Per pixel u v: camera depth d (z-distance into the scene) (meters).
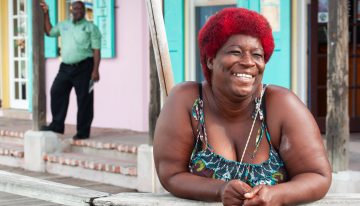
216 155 2.72
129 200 2.75
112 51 11.64
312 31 9.96
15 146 10.80
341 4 6.85
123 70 11.61
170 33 10.86
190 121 2.78
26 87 13.60
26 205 7.22
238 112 2.73
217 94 2.72
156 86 8.22
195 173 2.75
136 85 11.41
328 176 2.65
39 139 9.87
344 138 6.83
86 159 9.38
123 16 11.52
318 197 2.62
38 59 10.03
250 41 2.63
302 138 2.67
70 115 12.47
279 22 9.59
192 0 10.76
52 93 10.19
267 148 2.73
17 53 13.80
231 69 2.63
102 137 10.40
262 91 2.77
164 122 2.80
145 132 11.13
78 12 9.92
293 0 9.52
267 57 2.70
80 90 10.05
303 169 2.66
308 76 10.04
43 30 10.10
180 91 2.82
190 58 10.80
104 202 2.82
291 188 2.52
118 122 11.76
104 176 8.93
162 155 2.78
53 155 9.76
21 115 13.53
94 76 10.00
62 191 3.03
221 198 2.54
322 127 10.09
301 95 9.66
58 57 12.61
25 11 13.48
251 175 2.70
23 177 3.46
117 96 11.75
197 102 2.79
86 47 9.93
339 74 6.87
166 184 2.77
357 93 10.49
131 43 11.44
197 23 10.77
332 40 6.88
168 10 10.84
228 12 2.66
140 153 8.30
